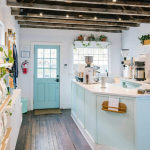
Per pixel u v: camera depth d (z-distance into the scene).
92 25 5.23
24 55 5.32
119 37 5.89
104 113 2.79
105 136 2.80
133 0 3.57
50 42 5.46
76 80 4.45
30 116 4.79
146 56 3.63
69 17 4.21
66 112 5.20
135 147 2.50
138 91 2.56
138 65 4.37
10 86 2.54
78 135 3.52
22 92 5.36
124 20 4.44
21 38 5.29
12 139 2.54
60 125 4.08
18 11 3.79
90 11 3.71
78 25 5.14
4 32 2.93
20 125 3.95
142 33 4.83
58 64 5.58
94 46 5.72
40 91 5.52
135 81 4.20
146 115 2.52
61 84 5.59
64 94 5.63
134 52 5.21
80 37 5.55
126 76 5.17
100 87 3.25
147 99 2.52
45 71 5.53
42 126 4.02
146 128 2.52
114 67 5.89
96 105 2.87
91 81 3.80
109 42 5.80
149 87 2.77
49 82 5.56
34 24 4.89
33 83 5.45
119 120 2.65
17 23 4.79
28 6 3.41
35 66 5.46
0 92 1.72
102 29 5.68
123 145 2.63
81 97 3.72
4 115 1.98
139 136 2.49
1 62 1.95
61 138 3.37
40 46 5.44
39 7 3.48
